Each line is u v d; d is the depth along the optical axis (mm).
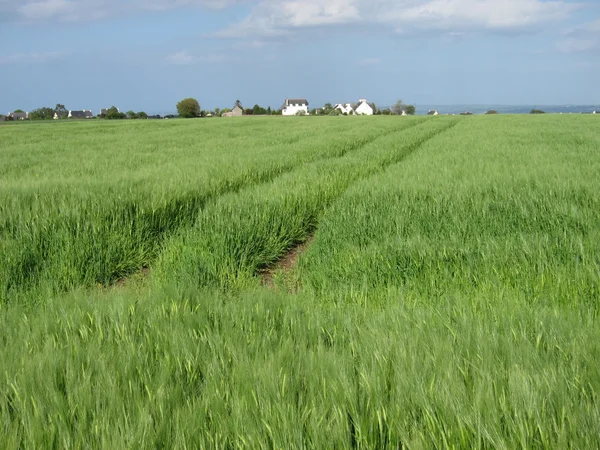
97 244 5898
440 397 2145
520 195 7172
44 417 2166
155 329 3115
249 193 8188
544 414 1988
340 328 3158
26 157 15453
